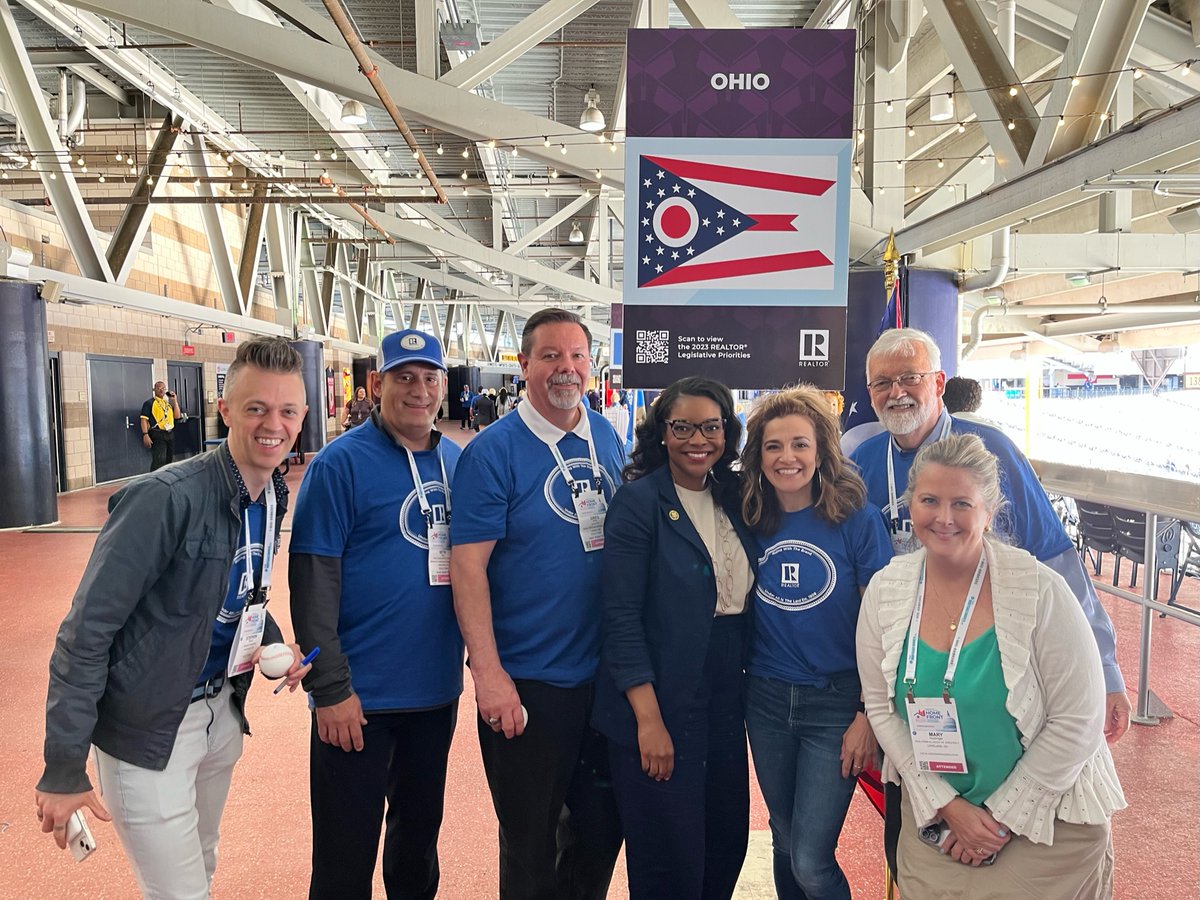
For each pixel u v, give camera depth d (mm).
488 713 1879
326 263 22562
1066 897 1524
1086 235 10375
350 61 7297
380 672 1992
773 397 1841
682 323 2373
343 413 22250
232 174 16516
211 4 7117
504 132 7707
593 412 2232
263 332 16516
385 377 2051
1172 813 2785
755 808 2941
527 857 1930
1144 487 3465
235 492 1692
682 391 1820
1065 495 3936
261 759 3410
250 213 16812
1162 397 13336
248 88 12461
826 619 1820
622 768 1832
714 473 1928
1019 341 21219
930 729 1587
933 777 1601
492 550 1980
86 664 1528
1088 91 5469
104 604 1539
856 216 8016
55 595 6047
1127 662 4371
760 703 1910
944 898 1596
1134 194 11789
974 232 6805
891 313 4070
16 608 5699
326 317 22344
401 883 2164
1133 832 2670
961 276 8445
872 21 8148
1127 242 10352
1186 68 7145
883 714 1681
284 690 4238
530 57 11453
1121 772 3104
